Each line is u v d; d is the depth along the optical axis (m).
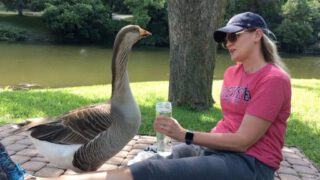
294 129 3.94
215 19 4.45
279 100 1.59
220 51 18.45
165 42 22.83
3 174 1.56
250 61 1.69
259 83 1.63
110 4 23.95
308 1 23.19
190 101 4.49
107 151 1.94
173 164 1.56
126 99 1.93
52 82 10.31
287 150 3.29
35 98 4.76
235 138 1.60
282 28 22.27
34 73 11.76
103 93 5.27
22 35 20.77
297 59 19.97
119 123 1.92
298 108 4.84
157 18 22.83
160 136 1.84
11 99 4.64
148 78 12.03
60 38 21.44
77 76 11.48
